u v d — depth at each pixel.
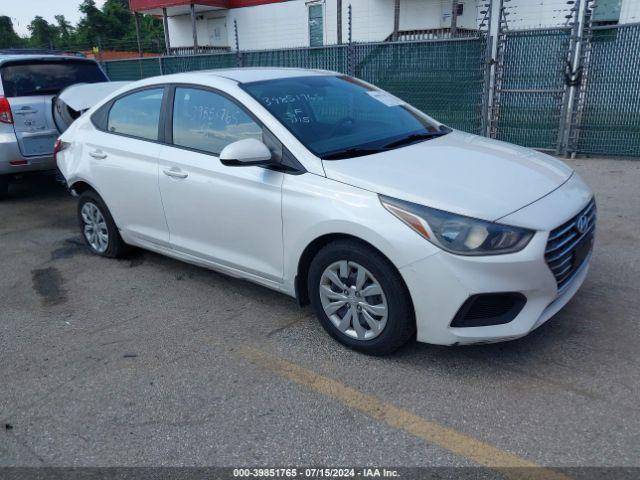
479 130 9.20
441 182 3.23
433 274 2.99
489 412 2.91
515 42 8.50
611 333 3.59
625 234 5.35
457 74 9.15
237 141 3.65
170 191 4.31
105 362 3.55
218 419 2.96
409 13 16.58
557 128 8.59
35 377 3.42
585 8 7.86
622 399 2.95
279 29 19.41
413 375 3.25
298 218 3.47
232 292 4.52
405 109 4.65
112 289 4.69
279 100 3.95
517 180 3.37
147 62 14.04
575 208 3.29
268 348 3.63
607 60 7.97
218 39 21.42
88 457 2.72
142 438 2.84
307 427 2.87
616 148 8.31
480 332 3.04
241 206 3.81
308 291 3.65
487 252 2.93
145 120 4.60
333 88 4.39
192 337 3.83
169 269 5.07
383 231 3.08
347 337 3.48
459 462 2.58
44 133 7.35
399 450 2.68
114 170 4.77
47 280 4.95
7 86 7.14
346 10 17.61
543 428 2.77
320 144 3.65
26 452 2.78
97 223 5.33
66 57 7.87
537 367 3.27
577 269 3.43
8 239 6.16
